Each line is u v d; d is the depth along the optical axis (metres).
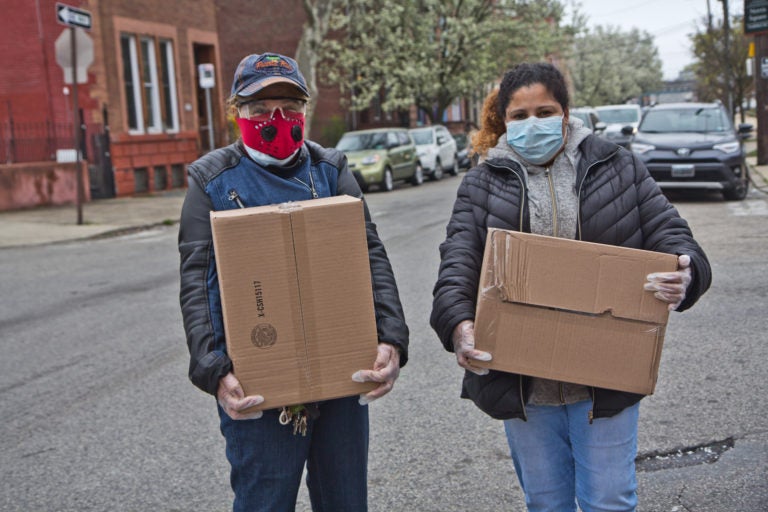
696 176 12.57
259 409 2.19
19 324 7.16
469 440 4.12
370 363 2.24
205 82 17.98
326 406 2.37
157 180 20.50
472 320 2.37
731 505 3.32
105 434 4.46
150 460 4.09
